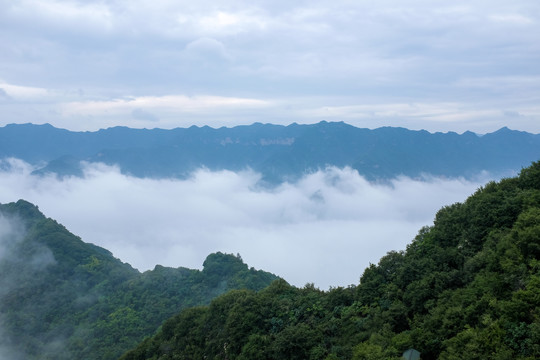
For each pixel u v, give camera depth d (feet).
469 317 106.63
